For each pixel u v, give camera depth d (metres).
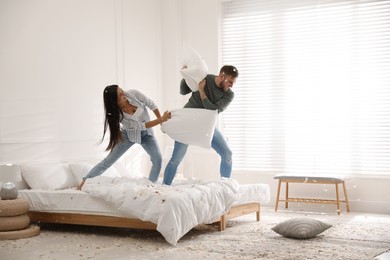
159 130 7.78
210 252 4.10
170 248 4.24
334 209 6.84
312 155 7.06
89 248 4.26
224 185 5.00
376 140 6.70
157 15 7.70
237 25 7.51
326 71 6.98
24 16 5.55
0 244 4.43
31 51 5.62
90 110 6.39
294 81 7.17
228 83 5.11
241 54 7.48
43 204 5.00
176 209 4.30
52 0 5.88
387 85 6.65
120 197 4.55
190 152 7.64
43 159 5.73
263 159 7.35
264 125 7.35
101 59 6.59
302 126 7.12
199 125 5.05
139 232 4.97
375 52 6.71
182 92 5.49
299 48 7.14
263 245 4.35
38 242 4.52
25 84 5.54
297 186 7.11
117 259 3.88
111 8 6.77
